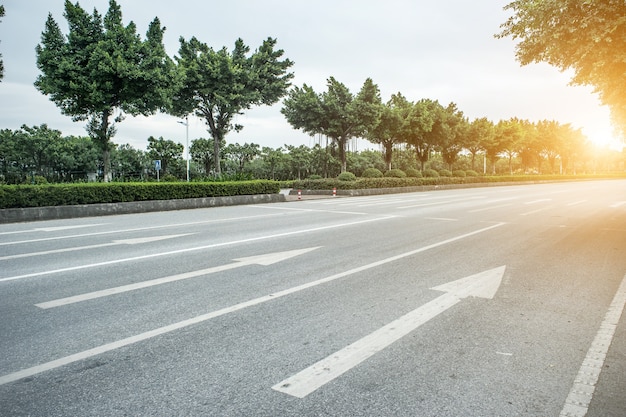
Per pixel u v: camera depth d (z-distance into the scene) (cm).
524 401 250
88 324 377
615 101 917
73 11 1947
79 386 267
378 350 321
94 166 4575
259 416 234
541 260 651
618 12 652
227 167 4666
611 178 7819
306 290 486
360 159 5325
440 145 4438
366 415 235
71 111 2030
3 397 254
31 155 4041
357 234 927
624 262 637
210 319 389
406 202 2003
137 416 234
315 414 236
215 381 273
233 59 2884
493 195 2608
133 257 678
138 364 298
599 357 310
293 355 312
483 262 637
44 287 500
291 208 1709
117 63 1903
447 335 351
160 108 2172
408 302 439
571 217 1283
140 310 414
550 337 347
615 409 242
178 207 1727
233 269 591
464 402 248
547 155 7081
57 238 891
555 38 714
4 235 944
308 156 5078
